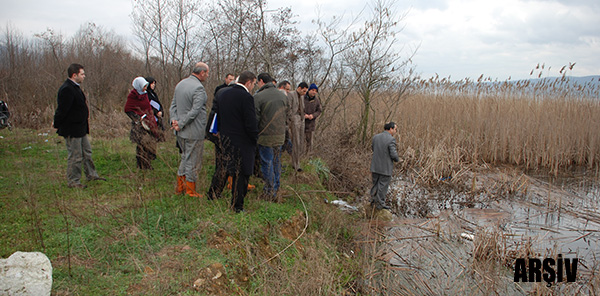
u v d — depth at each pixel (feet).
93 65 45.39
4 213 14.01
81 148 17.71
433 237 19.69
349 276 15.06
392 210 23.97
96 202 15.10
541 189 28.76
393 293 14.32
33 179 17.56
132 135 19.94
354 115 40.29
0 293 8.38
